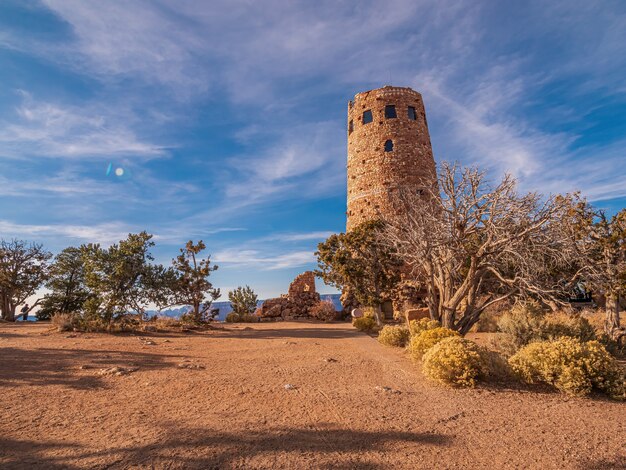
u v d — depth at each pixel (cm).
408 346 1424
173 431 554
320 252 2770
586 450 526
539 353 898
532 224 1397
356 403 733
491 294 1767
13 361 1007
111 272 2023
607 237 1537
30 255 3800
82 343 1436
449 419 648
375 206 3566
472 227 1516
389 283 2595
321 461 475
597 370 818
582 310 2225
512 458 500
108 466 436
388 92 3838
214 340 1783
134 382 850
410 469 464
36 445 490
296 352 1405
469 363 898
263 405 705
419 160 3659
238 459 470
